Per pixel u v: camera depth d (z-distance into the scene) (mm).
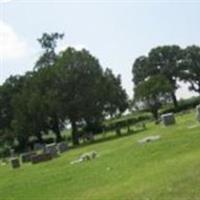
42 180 31672
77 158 41438
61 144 62969
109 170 28922
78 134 87812
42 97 86062
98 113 85688
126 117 117062
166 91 108875
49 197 25078
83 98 84750
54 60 100938
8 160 70250
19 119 92438
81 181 27516
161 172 23531
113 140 60969
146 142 37656
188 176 20719
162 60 141625
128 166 28922
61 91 84875
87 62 85312
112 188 22969
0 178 41719
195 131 37719
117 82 96125
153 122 88250
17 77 109938
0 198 28891
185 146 31062
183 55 141125
